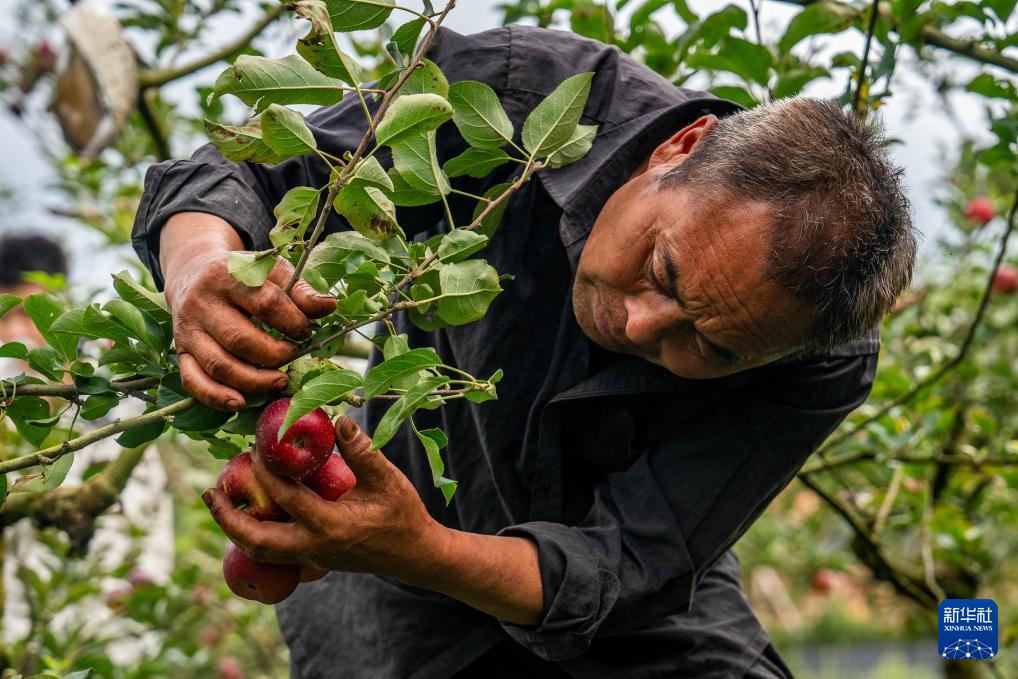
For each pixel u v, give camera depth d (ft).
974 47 7.70
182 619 10.71
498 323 5.84
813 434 5.83
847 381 5.81
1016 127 7.57
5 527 7.43
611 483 5.82
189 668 11.64
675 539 5.55
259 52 8.47
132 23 8.79
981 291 11.34
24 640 8.30
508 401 5.93
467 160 4.83
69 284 8.84
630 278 4.94
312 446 4.15
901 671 24.12
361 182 4.15
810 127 4.84
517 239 5.77
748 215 4.66
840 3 7.32
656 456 5.80
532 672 6.37
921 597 9.55
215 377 4.18
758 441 5.72
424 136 4.48
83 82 8.18
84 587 8.54
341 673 6.45
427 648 6.24
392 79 4.33
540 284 5.79
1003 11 7.23
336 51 4.10
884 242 4.84
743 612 7.00
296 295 4.27
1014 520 10.75
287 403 4.23
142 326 4.36
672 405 5.85
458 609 6.27
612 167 5.46
